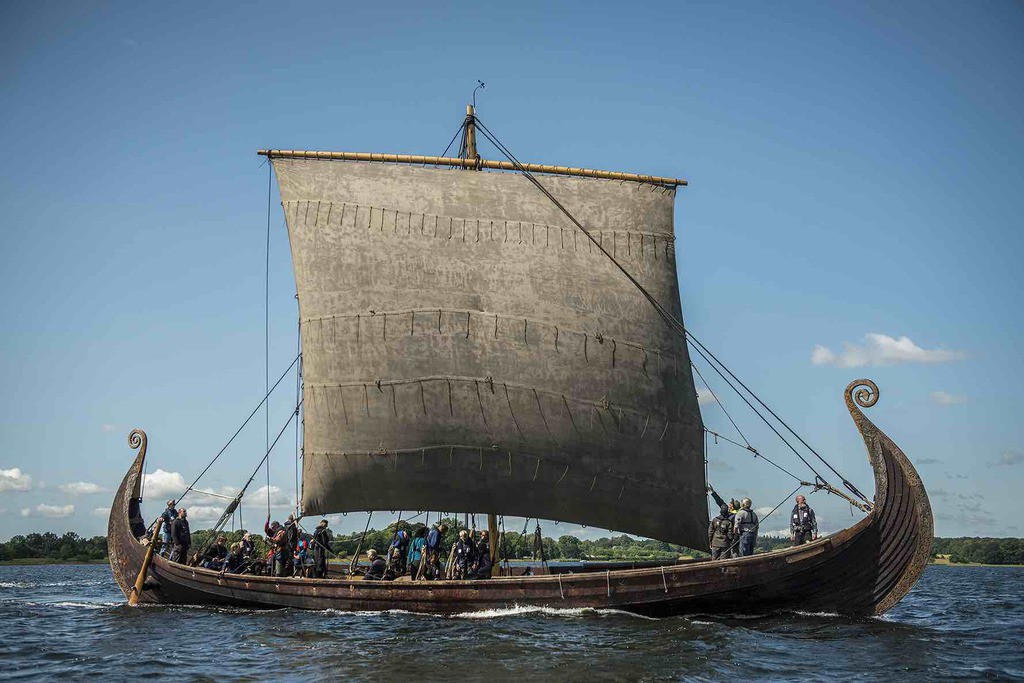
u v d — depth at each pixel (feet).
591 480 99.30
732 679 57.93
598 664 61.77
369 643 70.23
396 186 107.04
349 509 100.32
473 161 110.83
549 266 104.42
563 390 100.68
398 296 103.14
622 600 83.15
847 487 84.79
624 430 100.22
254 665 63.62
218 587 95.35
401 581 87.40
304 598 90.58
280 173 107.14
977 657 66.03
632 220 107.96
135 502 106.32
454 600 85.71
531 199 107.14
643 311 104.32
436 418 99.96
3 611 100.63
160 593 100.73
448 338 101.86
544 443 99.60
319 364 102.37
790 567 80.12
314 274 104.32
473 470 99.45
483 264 104.27
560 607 84.33
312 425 101.40
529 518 99.50
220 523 101.40
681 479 100.99
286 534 96.73
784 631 75.87
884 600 81.71
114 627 83.05
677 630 75.10
